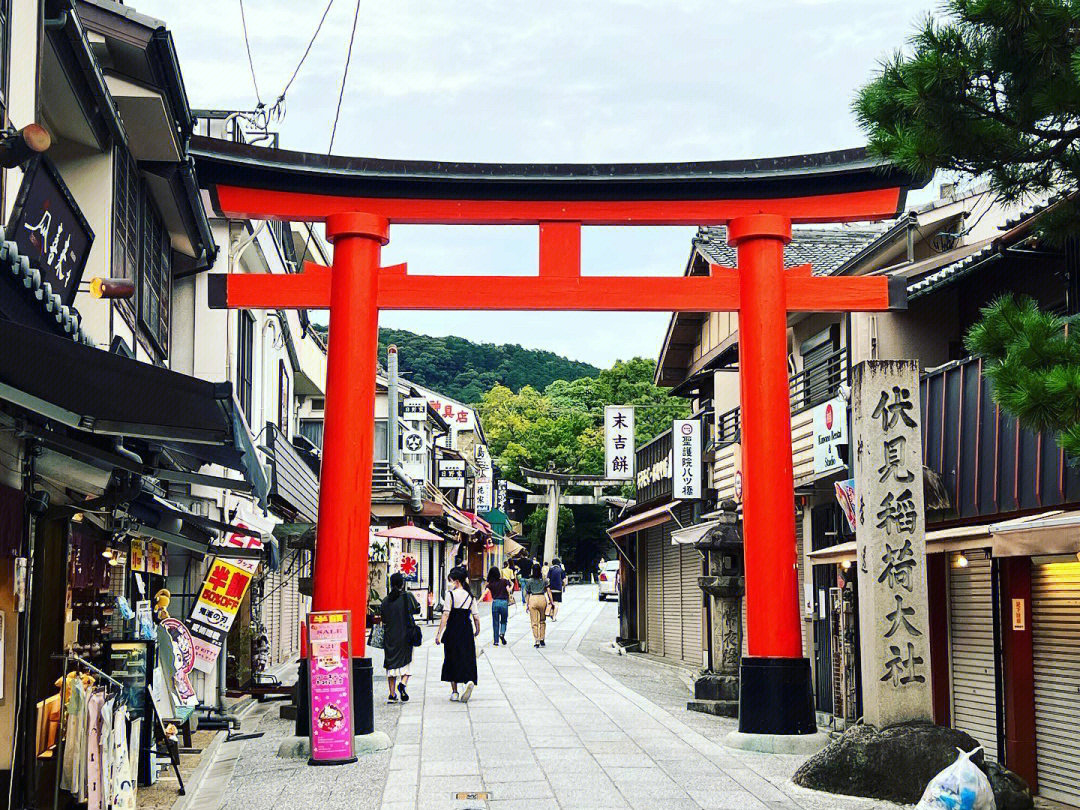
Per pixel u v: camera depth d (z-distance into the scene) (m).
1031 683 10.10
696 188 13.10
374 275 12.80
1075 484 9.53
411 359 105.00
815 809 9.00
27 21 8.03
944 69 6.70
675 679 20.92
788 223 13.14
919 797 9.20
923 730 9.48
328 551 12.20
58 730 7.74
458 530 44.34
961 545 9.43
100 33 10.71
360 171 12.66
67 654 8.85
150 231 13.59
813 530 16.55
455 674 16.22
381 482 31.86
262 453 17.20
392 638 16.25
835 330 16.44
